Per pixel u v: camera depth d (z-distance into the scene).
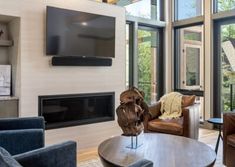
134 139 2.64
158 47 6.09
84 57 4.05
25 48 3.58
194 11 5.67
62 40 3.85
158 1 6.06
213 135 4.76
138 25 5.68
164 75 6.07
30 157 1.66
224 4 5.14
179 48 6.05
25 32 3.58
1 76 3.73
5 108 3.49
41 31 3.71
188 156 2.14
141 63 5.74
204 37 5.39
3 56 3.93
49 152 1.75
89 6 4.17
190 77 5.82
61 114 3.96
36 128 2.65
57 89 3.87
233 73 4.88
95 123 4.27
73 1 3.99
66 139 3.96
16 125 2.59
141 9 5.74
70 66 3.97
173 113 4.05
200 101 5.57
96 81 4.27
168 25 6.04
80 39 4.02
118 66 4.54
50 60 3.79
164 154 2.20
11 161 1.30
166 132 3.62
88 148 4.13
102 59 4.27
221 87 5.25
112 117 4.47
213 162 2.05
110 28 4.38
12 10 3.47
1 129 2.55
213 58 5.29
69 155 1.87
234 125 3.02
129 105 2.41
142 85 5.75
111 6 4.45
